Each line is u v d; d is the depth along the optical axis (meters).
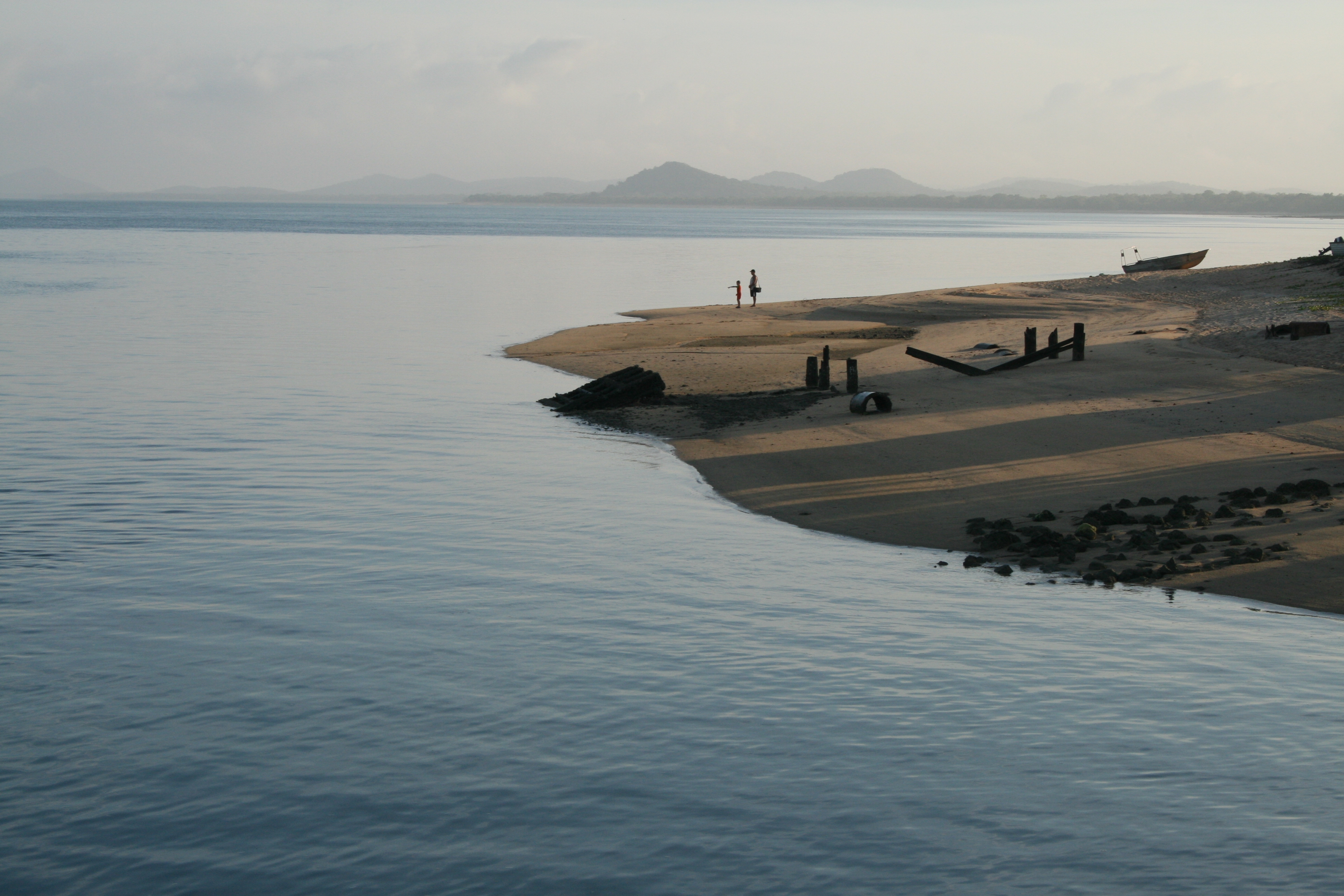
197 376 33.34
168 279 73.44
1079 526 16.25
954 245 157.12
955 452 21.94
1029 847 8.10
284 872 7.95
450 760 9.52
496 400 30.20
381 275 82.00
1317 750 9.50
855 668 11.43
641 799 8.84
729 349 40.66
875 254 127.88
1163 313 47.09
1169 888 7.58
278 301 59.69
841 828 8.39
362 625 12.87
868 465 21.36
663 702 10.65
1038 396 27.55
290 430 25.45
